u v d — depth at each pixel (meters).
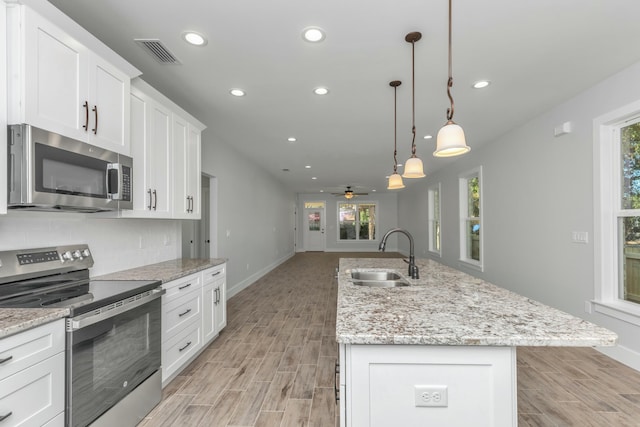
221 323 3.29
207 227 5.18
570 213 3.19
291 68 2.53
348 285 2.08
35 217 1.89
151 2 1.77
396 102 3.21
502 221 4.44
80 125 1.74
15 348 1.22
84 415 1.51
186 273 2.54
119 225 2.58
